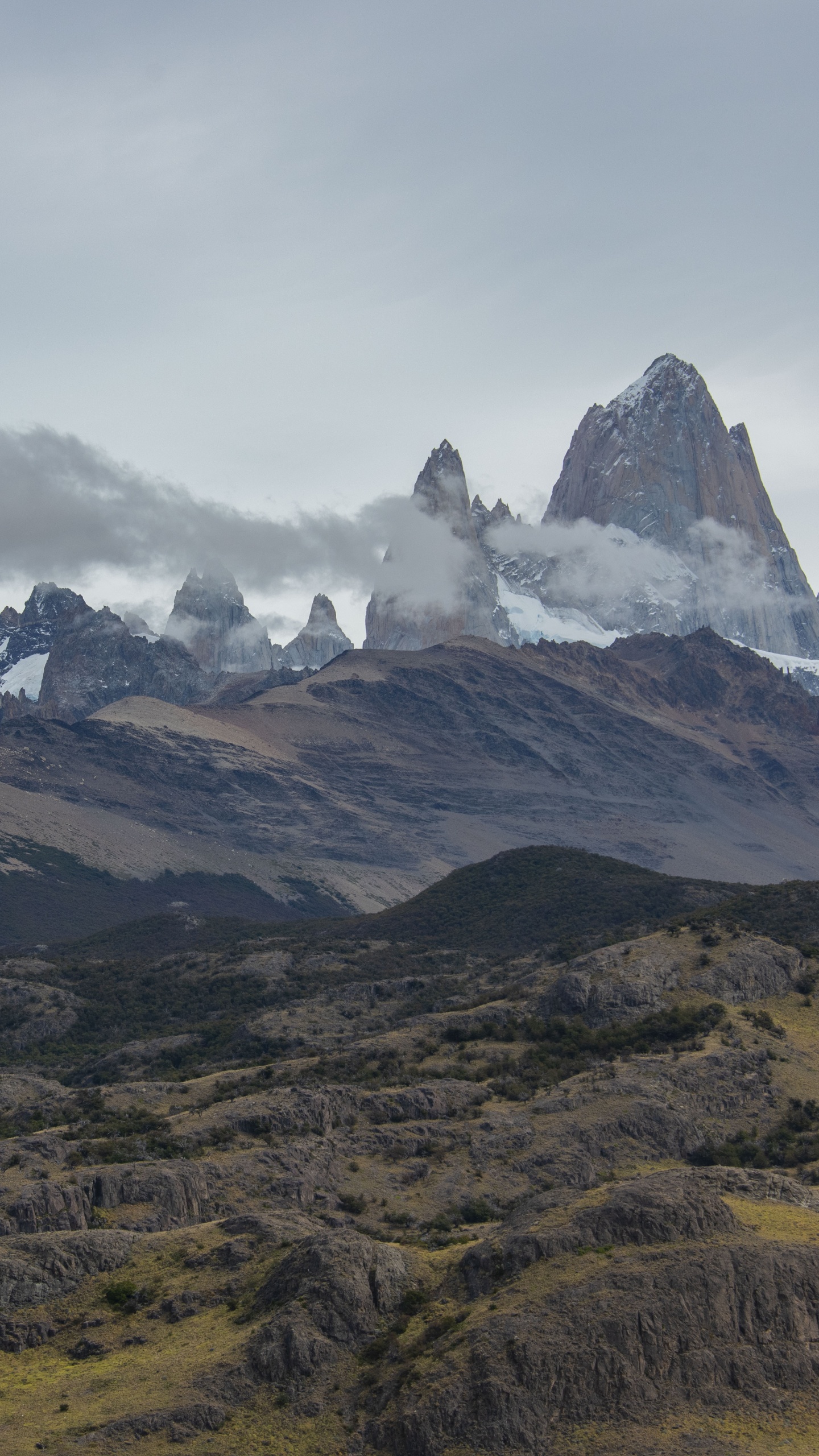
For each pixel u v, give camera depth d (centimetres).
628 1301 18062
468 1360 17788
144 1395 18688
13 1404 19100
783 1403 17362
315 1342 18975
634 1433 16900
